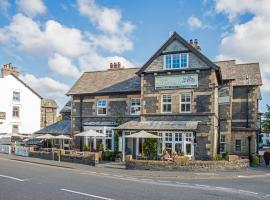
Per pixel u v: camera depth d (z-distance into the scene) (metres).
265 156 32.22
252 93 35.75
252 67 37.66
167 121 29.50
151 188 14.12
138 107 33.31
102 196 11.70
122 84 35.41
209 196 12.59
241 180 19.16
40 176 17.17
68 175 18.23
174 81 29.69
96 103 35.62
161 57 30.45
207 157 27.61
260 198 12.67
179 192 13.29
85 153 27.75
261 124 44.16
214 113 28.17
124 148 29.75
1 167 20.97
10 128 50.78
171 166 23.36
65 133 37.03
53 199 10.94
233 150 34.88
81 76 39.97
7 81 51.03
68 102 43.88
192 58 29.16
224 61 38.22
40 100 55.78
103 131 34.06
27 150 32.69
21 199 10.83
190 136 27.75
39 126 55.09
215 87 28.19
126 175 20.34
